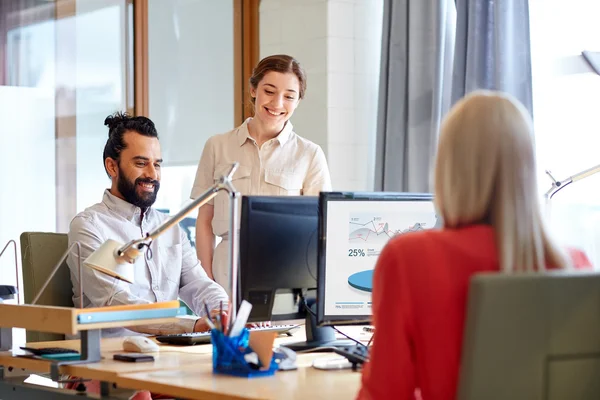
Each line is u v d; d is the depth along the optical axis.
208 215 3.68
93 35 4.73
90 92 4.73
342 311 2.51
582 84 4.11
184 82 5.05
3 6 4.43
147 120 3.12
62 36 4.64
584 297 1.50
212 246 3.68
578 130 4.12
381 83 4.75
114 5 4.81
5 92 4.46
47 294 2.98
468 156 1.62
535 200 1.63
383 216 2.55
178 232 3.17
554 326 1.48
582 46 4.11
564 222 4.12
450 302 1.59
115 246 2.28
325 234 2.49
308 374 2.16
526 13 4.10
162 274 3.09
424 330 1.60
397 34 4.68
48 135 4.59
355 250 2.52
